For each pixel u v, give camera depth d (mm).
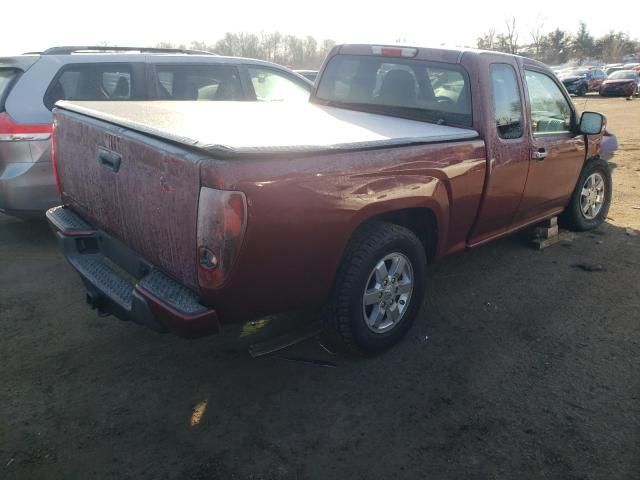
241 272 2570
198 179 2459
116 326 3912
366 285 3287
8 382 3225
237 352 3611
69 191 3799
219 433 2848
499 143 4043
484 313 4211
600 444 2818
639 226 6422
